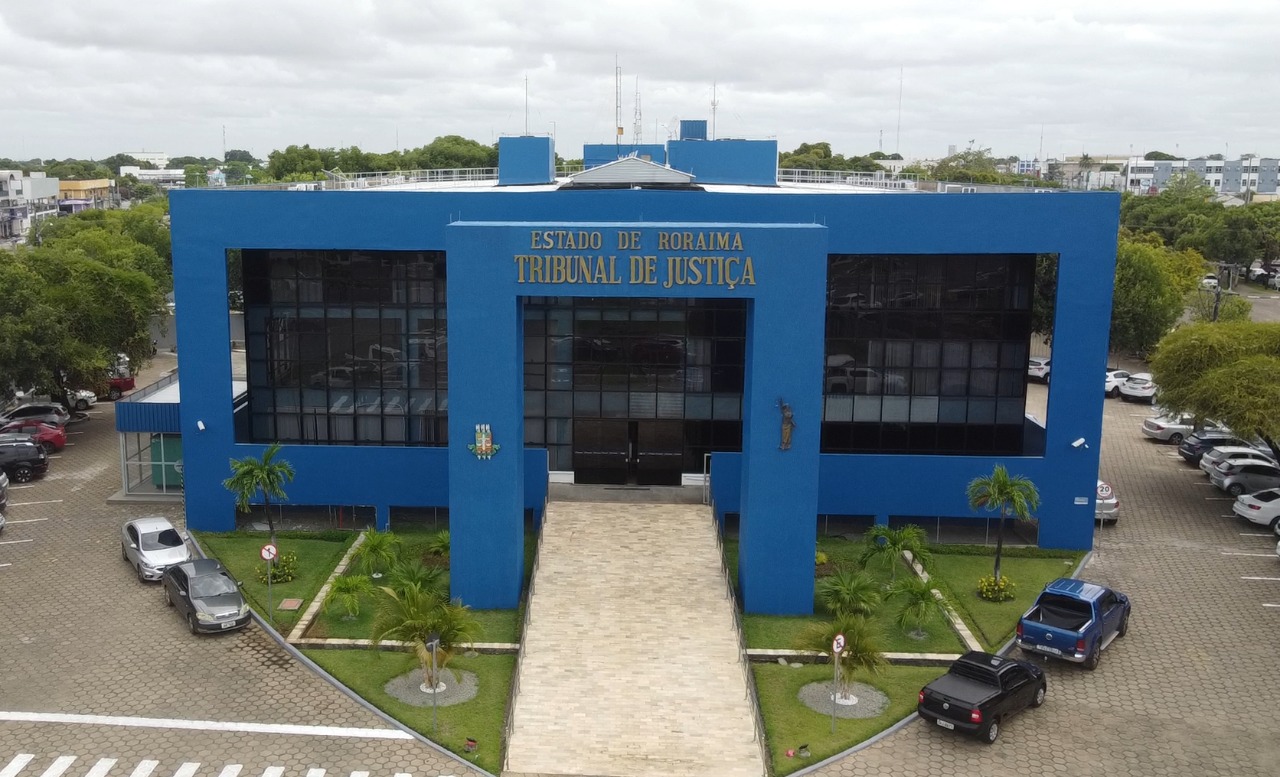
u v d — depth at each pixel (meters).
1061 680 27.62
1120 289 71.12
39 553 36.34
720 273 30.05
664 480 40.38
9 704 25.56
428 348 38.62
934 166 166.75
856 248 35.81
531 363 39.69
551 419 40.09
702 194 35.59
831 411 38.97
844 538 38.56
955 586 33.88
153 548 33.94
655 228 29.92
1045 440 37.44
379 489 38.38
